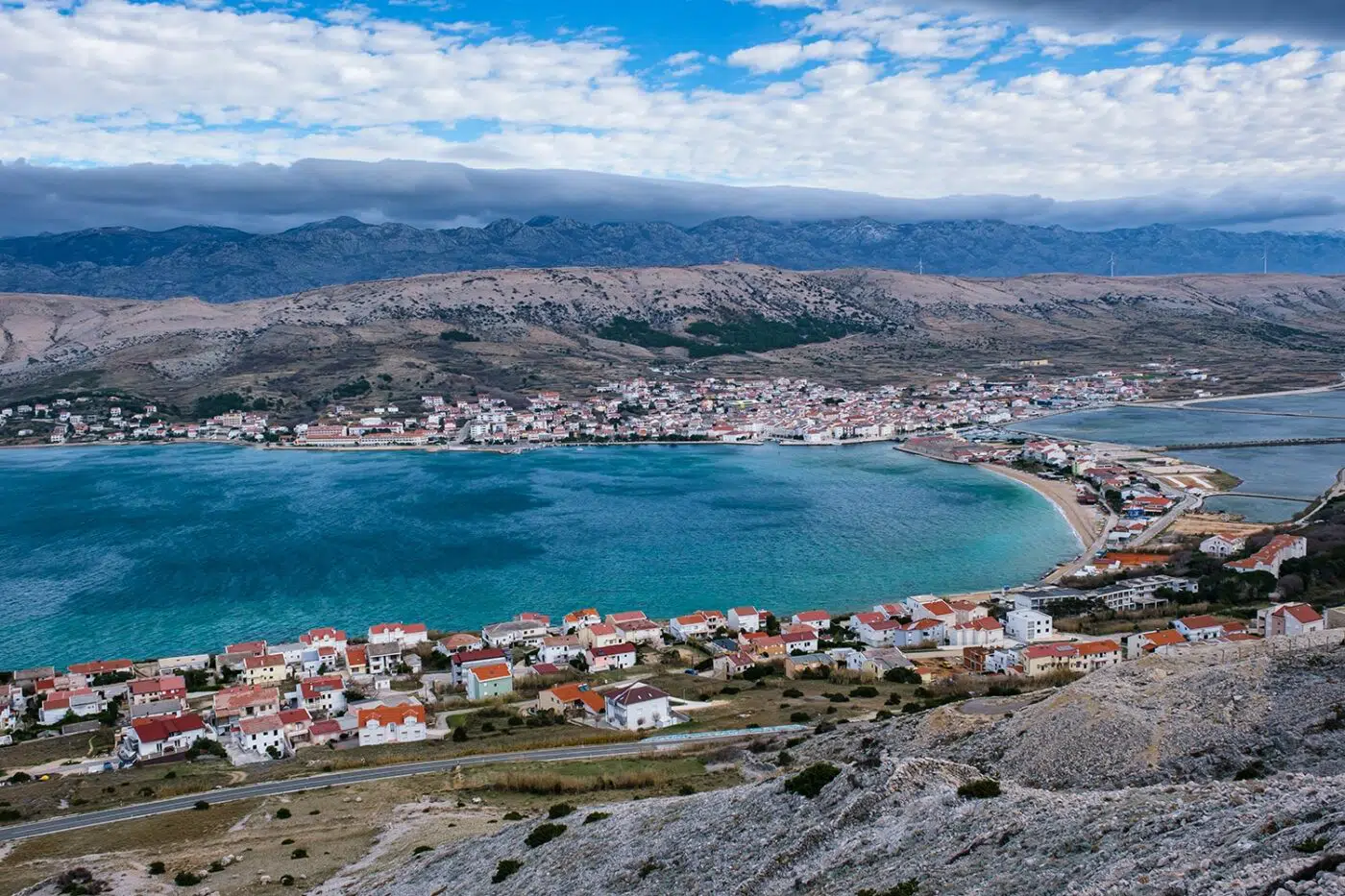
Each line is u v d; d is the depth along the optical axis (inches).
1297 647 3208.7
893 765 2581.2
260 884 3287.4
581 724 5383.9
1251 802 1829.5
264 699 5733.3
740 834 2566.4
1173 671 3245.6
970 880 1877.5
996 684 5497.1
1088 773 2694.4
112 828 4055.1
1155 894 1540.4
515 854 2977.4
